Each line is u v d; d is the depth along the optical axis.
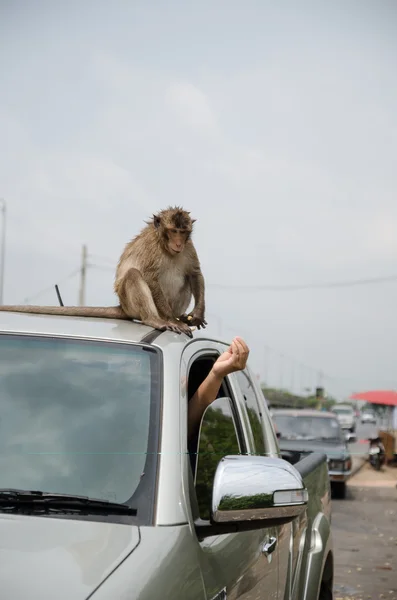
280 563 3.49
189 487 2.59
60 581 1.99
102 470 2.49
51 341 2.91
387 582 8.02
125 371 2.81
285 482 2.53
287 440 16.77
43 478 2.47
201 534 2.51
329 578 4.87
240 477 2.48
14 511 2.33
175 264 5.73
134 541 2.23
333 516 12.98
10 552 2.08
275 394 70.19
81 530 2.24
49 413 2.66
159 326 3.43
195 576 2.31
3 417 2.65
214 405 3.38
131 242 5.66
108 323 3.21
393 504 14.74
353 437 19.50
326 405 90.81
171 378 2.81
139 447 2.56
